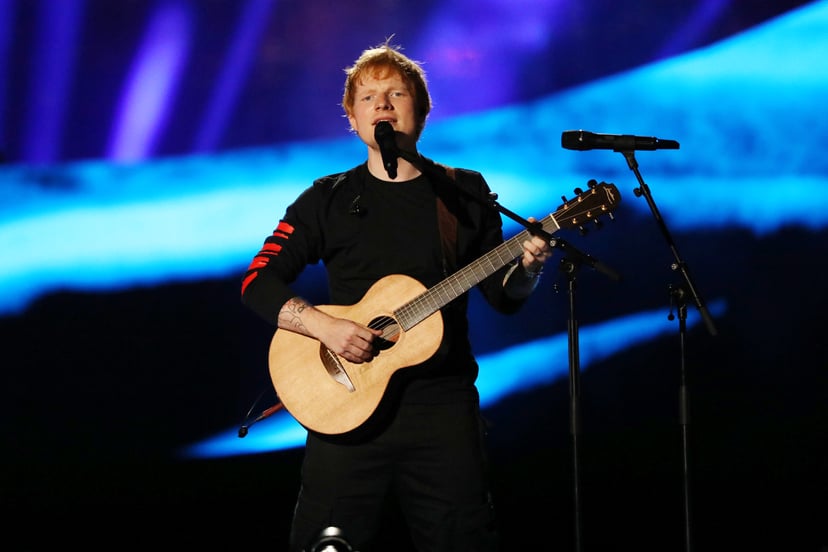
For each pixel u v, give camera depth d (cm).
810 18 2395
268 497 2042
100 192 2503
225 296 2534
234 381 2491
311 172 2541
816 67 2420
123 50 2455
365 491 1107
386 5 2447
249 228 2544
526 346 2484
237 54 2478
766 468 2086
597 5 2438
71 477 2212
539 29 2452
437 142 2517
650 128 2497
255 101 2506
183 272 2531
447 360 1111
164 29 2450
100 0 2416
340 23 2461
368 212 1135
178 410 2459
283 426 2412
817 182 2467
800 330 2462
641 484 2039
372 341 1085
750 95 2458
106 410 2447
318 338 1102
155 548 1745
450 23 2456
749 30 2422
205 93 2497
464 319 1144
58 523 1898
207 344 2506
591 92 2483
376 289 1120
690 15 2423
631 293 2516
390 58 1178
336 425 1095
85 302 2500
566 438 2356
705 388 2444
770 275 2488
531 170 2522
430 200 1134
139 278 2519
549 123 2505
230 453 2338
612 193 1087
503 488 2061
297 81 2497
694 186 2512
